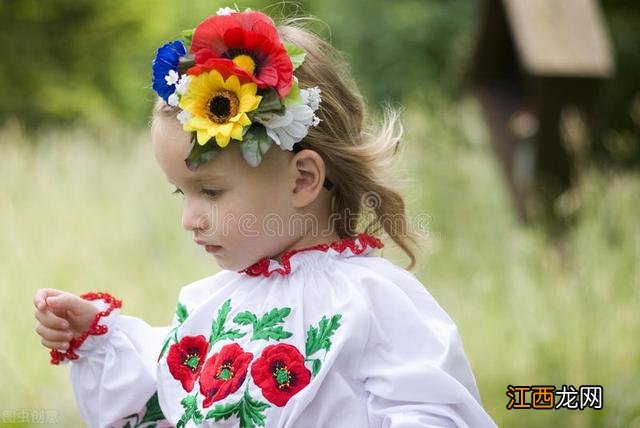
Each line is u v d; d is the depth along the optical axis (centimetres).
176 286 741
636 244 690
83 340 284
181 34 267
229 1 1772
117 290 721
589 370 611
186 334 275
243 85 248
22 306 660
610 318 637
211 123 247
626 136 1198
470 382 259
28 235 761
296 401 245
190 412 258
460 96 1288
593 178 767
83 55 1828
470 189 908
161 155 259
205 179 254
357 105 286
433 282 766
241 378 252
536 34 751
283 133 252
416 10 1487
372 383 251
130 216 834
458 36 1468
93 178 929
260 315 261
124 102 1848
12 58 1728
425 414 244
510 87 920
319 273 264
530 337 633
